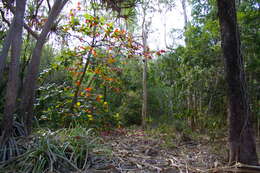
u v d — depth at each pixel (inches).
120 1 161.0
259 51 171.3
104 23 170.9
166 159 116.3
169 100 284.8
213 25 186.4
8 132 100.5
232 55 96.6
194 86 210.5
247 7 179.5
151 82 335.0
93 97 180.4
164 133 205.0
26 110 118.3
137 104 315.6
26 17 167.8
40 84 189.8
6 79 141.7
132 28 281.6
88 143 106.0
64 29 168.7
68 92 175.5
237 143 94.0
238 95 95.4
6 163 89.4
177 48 235.6
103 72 188.2
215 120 187.9
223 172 93.0
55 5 125.3
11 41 110.3
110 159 105.7
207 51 195.5
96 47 179.3
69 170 90.4
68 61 173.9
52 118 161.5
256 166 84.1
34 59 121.9
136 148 139.7
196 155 128.4
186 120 232.8
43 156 91.0
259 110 178.1
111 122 201.6
